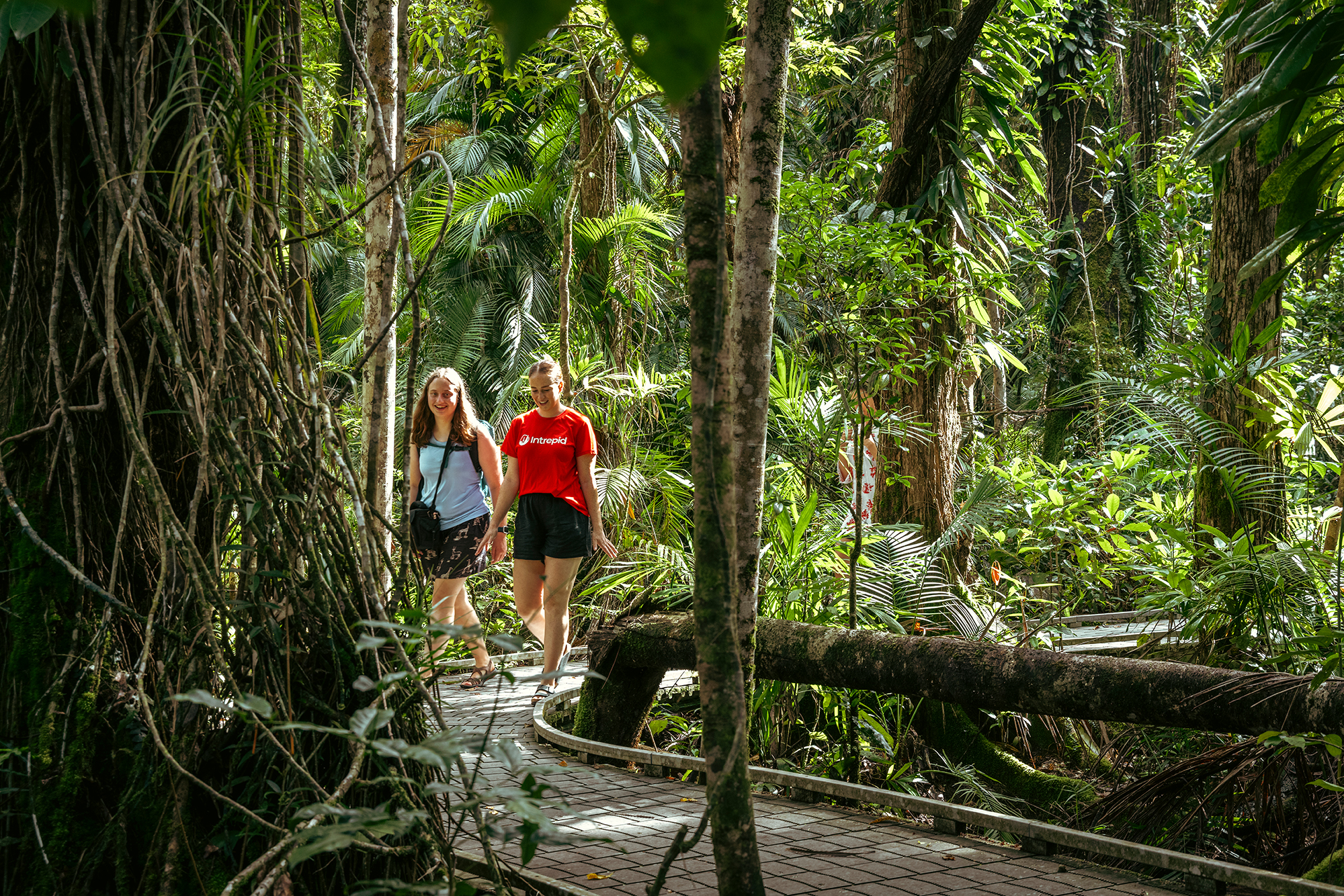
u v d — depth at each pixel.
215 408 2.33
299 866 2.25
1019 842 3.75
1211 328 5.98
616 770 4.43
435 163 12.94
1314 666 4.17
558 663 5.16
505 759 1.92
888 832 3.55
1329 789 3.57
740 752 2.03
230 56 2.44
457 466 5.30
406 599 2.59
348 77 4.95
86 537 2.55
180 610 2.37
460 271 12.55
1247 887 2.91
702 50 0.60
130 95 2.46
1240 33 3.07
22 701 2.42
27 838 2.23
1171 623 5.22
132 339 2.60
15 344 2.59
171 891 2.09
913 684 3.96
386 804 1.86
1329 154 3.16
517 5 0.56
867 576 5.47
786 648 4.30
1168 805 3.90
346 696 2.36
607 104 7.62
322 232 2.73
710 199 1.95
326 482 2.51
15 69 2.57
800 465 6.07
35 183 2.59
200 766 2.35
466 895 1.88
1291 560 4.38
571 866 3.06
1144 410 5.52
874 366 5.50
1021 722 5.32
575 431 5.16
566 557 5.13
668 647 4.63
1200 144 3.12
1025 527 6.13
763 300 3.20
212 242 2.47
